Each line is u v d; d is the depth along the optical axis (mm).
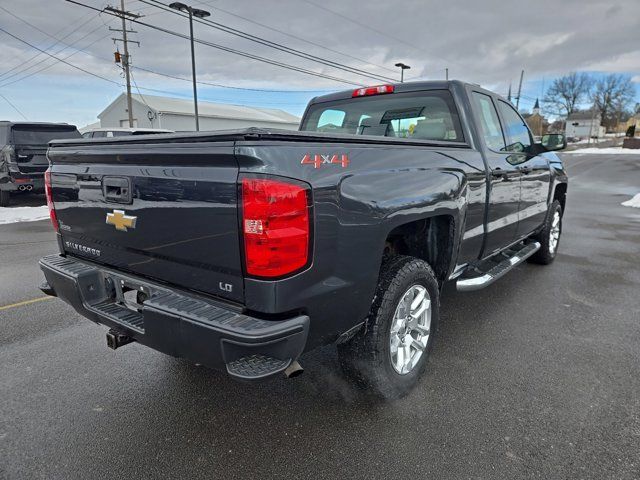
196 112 22359
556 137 4410
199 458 2285
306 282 1996
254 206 1841
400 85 3871
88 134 14594
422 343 2902
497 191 3703
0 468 2207
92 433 2477
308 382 2996
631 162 32031
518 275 5402
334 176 2086
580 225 8906
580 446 2344
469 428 2500
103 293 2656
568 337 3656
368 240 2262
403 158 2592
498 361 3256
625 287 4934
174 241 2160
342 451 2332
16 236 7949
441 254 3115
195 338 1963
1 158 10742
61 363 3254
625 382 2963
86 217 2648
